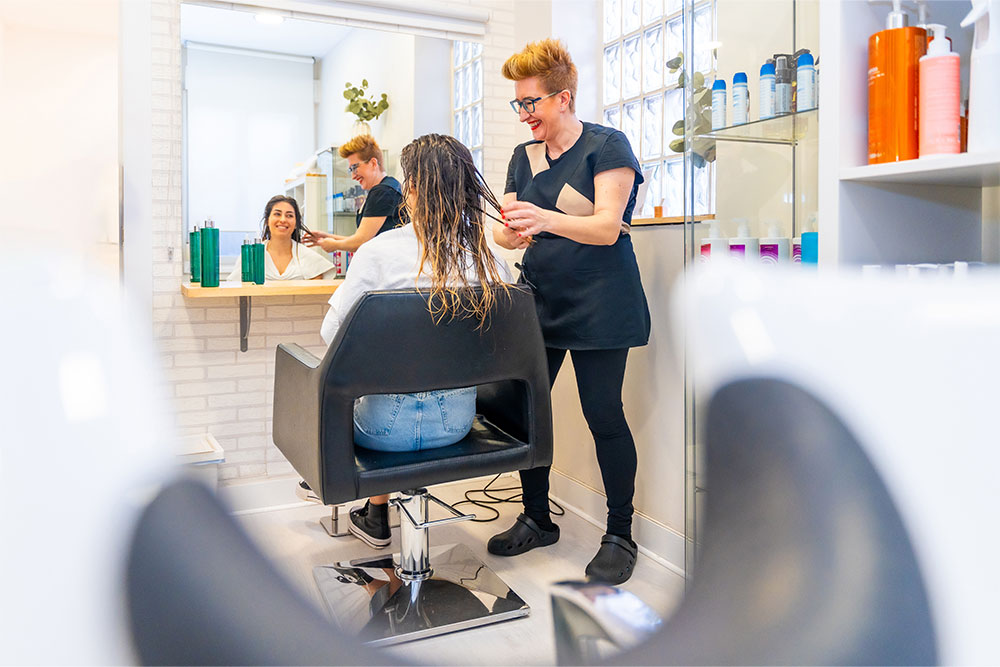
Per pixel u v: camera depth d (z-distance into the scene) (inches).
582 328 79.3
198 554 7.9
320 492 60.0
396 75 106.7
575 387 101.6
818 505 7.9
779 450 8.1
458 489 112.0
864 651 7.4
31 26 133.6
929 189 50.2
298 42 101.1
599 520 97.0
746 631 8.7
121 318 7.2
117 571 6.7
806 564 8.2
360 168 104.8
